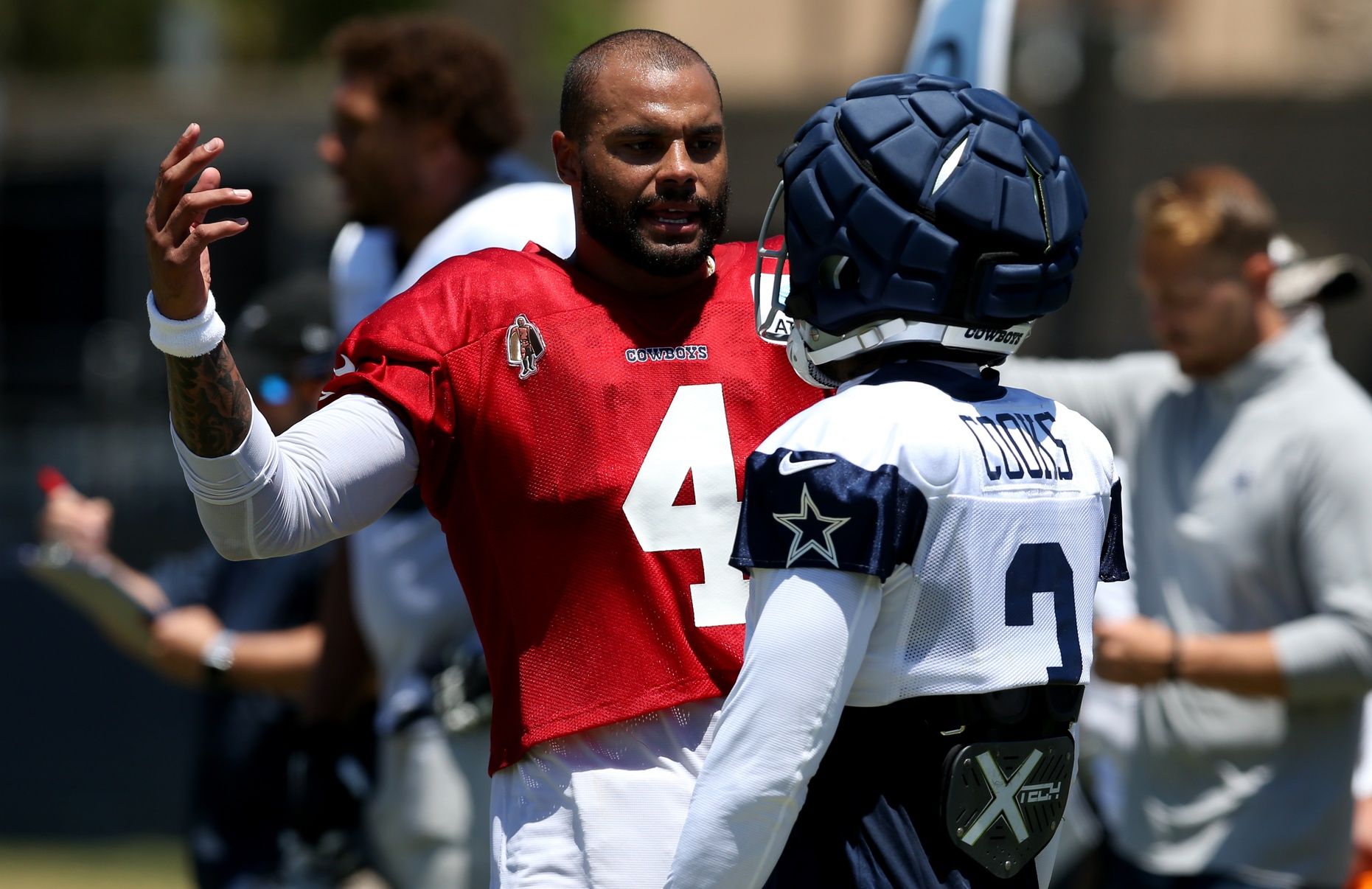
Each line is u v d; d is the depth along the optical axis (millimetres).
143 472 36844
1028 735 7520
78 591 15578
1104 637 12664
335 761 14023
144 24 72000
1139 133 45375
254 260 43406
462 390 8406
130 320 41688
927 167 7445
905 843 7336
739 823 7207
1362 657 12398
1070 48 39844
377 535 13062
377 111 13711
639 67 8477
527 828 8516
